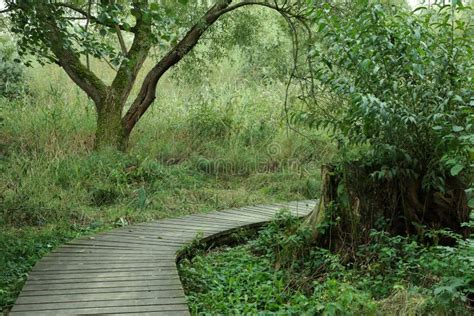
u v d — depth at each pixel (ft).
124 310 16.43
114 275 19.77
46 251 25.09
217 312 18.17
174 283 18.93
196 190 36.24
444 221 22.06
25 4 22.77
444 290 15.52
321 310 17.02
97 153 37.19
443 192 21.06
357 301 16.31
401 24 20.76
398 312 15.93
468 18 23.58
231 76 55.62
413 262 19.60
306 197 37.11
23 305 16.74
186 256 24.08
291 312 17.54
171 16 24.57
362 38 20.75
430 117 19.97
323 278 21.30
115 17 21.99
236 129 45.09
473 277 15.89
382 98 20.76
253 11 46.24
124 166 36.47
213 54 45.11
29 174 33.04
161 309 16.55
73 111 42.83
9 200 29.94
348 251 22.50
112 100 39.06
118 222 30.12
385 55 20.68
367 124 21.30
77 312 16.24
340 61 21.72
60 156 35.76
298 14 36.22
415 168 21.91
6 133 40.57
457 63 21.18
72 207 31.22
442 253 18.98
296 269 22.71
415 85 20.99
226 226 27.96
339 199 23.02
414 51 20.11
